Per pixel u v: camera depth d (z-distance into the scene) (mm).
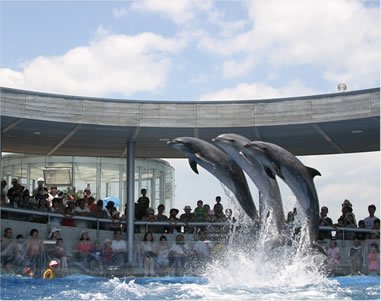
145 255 12773
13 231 11969
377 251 12188
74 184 21047
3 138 14266
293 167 10352
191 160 11562
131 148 14492
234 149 11195
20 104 12344
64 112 12789
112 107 13164
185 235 13344
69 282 10906
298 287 9906
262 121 13266
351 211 13609
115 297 8492
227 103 13391
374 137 14266
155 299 8180
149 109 13305
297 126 13289
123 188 21547
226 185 11422
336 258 12367
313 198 10430
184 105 13383
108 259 12656
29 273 11641
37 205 12727
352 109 12680
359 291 9258
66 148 15531
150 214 13977
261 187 11227
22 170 21109
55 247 12070
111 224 13555
